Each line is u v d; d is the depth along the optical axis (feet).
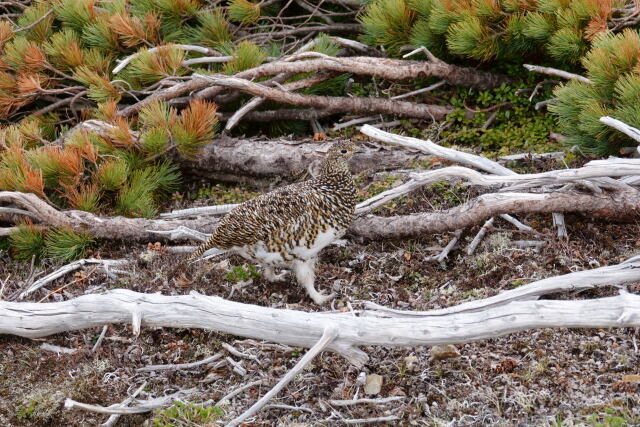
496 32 42.80
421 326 27.32
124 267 36.42
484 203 34.14
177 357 31.24
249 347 30.96
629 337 29.09
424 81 47.70
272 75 46.09
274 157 42.60
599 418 25.26
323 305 33.12
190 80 44.29
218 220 38.52
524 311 26.58
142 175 41.01
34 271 37.78
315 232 31.07
